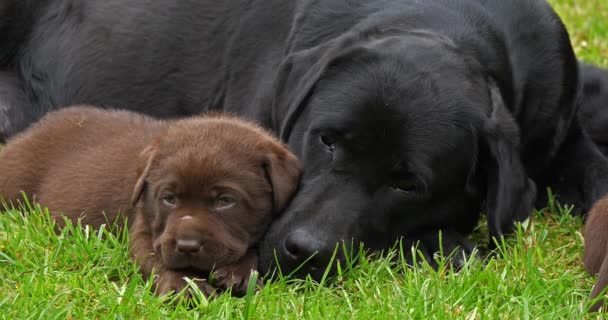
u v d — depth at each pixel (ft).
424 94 25.49
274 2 32.22
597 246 24.93
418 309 22.36
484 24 29.45
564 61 31.24
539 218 30.73
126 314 22.16
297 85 27.58
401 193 25.31
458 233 27.30
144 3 34.76
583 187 32.07
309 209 24.58
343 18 30.07
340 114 25.31
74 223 27.22
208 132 24.31
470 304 23.38
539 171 31.71
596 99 35.96
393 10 29.55
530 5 31.14
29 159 29.25
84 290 23.02
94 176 27.50
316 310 22.22
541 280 24.45
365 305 22.89
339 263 24.06
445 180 25.58
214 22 33.30
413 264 25.17
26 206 28.58
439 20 29.07
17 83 36.76
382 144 24.90
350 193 24.94
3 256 24.58
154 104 34.04
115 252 24.89
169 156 23.76
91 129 29.35
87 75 35.17
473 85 26.50
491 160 25.94
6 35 36.65
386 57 26.30
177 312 22.13
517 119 29.48
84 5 35.68
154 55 34.04
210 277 23.40
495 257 26.71
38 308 21.85
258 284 23.81
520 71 29.76
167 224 23.30
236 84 32.04
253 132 24.84
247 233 24.13
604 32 46.52
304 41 30.32
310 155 25.80
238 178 23.71
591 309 23.31
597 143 35.42
